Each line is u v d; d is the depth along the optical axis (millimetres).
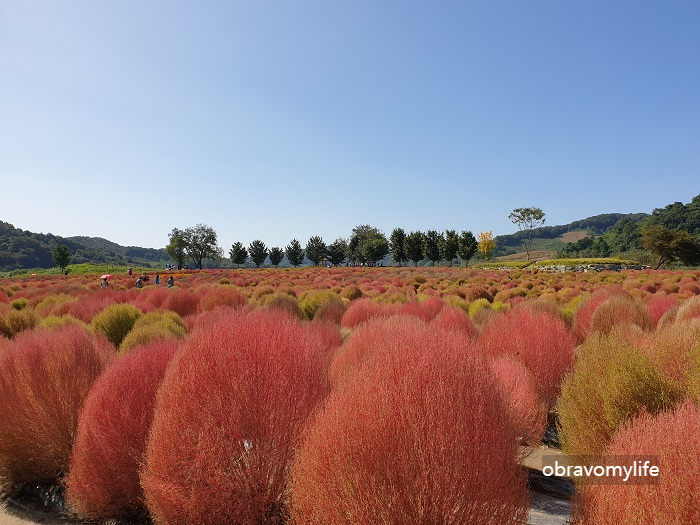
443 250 80438
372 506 2289
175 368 3514
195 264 113438
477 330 9164
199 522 3164
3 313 10844
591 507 2736
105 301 14664
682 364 4332
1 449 4773
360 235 111750
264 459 3201
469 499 2318
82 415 4227
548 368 6293
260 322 3885
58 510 4336
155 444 3322
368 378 2742
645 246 67188
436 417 2424
